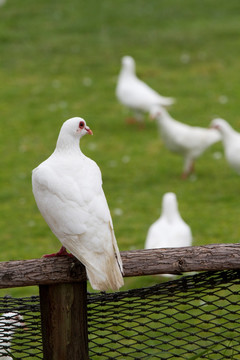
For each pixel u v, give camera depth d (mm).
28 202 12141
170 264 4324
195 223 10781
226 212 11289
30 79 20641
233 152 12648
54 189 4352
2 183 13086
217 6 28250
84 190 4344
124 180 13188
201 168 13930
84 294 4402
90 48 23641
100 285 4070
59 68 21688
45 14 27438
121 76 16797
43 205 4418
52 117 17312
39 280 4254
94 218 4238
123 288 8383
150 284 8469
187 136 13070
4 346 4879
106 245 4199
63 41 24391
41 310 4426
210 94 18906
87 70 21484
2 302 4852
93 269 4121
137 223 10922
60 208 4293
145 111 16266
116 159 14438
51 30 25609
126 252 4367
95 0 29328
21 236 10523
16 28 25719
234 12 27359
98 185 4445
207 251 4367
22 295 8281
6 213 11609
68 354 4398
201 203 11836
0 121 17047
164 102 16188
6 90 19594
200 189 12625
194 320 7039
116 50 23359
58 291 4344
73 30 25625
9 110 17906
